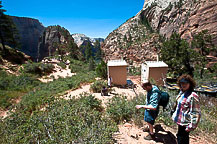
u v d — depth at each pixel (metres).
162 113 4.20
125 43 99.00
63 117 3.71
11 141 2.87
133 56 84.81
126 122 4.26
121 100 5.62
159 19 94.44
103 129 3.07
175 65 22.41
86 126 3.27
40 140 2.80
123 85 13.84
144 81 2.78
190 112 2.06
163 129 3.49
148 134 3.17
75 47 79.88
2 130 3.75
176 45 22.89
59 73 30.25
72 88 13.19
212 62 34.22
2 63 25.50
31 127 3.35
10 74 21.98
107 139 2.72
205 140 3.23
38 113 4.39
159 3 103.81
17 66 27.03
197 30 51.00
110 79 12.09
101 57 107.69
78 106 4.93
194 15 54.00
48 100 5.28
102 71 17.83
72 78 19.98
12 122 4.10
